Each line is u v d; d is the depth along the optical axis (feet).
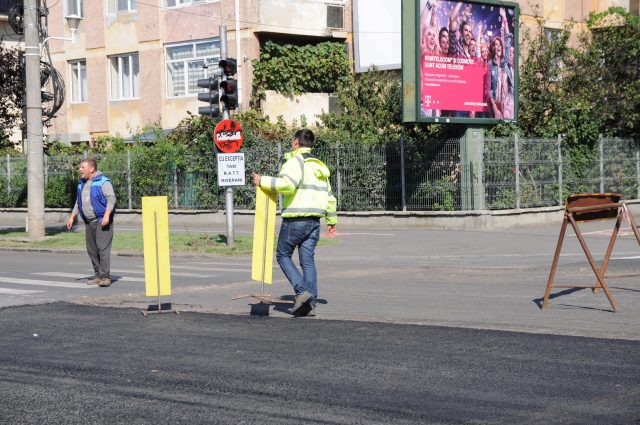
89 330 39.22
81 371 30.83
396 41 125.29
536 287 50.98
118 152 129.39
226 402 26.17
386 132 109.19
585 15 141.08
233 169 78.89
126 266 70.79
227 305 46.29
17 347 35.55
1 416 25.30
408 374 29.07
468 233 91.71
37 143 92.07
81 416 25.13
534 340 34.17
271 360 31.73
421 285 53.57
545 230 95.04
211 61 130.21
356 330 37.32
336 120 112.57
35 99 91.71
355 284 54.80
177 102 134.92
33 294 52.70
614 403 25.11
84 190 56.54
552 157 103.19
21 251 87.76
